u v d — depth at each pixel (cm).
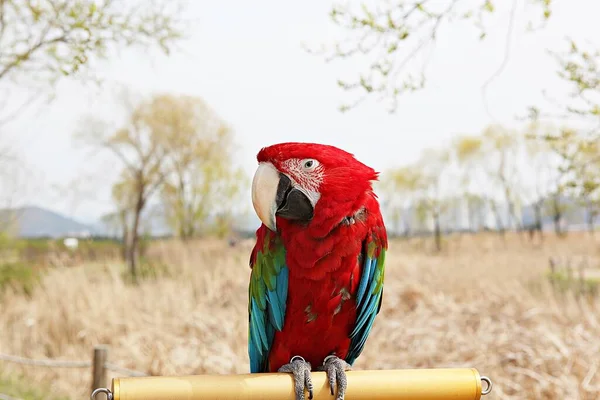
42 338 746
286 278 242
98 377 518
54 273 957
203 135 2353
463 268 1184
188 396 192
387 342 679
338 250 229
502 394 521
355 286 238
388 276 1147
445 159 3703
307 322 239
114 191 2109
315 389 213
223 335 708
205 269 1063
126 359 673
